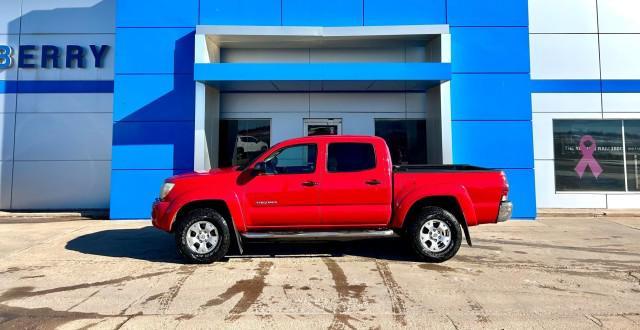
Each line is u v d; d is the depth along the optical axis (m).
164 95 10.82
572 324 4.14
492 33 10.98
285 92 11.94
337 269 6.08
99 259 6.71
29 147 12.41
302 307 4.61
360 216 6.40
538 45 11.88
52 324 4.15
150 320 4.26
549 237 8.39
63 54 12.48
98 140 12.48
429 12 11.05
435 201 6.55
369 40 11.30
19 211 12.00
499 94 10.89
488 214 6.41
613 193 11.85
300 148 6.55
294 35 10.81
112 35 12.52
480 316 4.35
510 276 5.73
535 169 11.81
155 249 7.40
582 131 11.95
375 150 6.52
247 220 6.34
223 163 11.82
